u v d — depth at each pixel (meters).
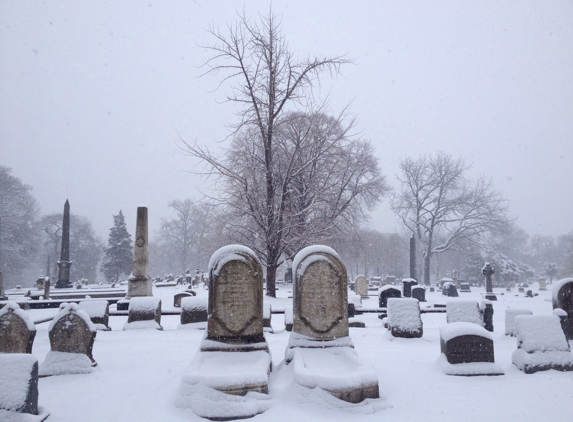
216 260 8.96
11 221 57.19
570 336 12.72
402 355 10.98
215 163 24.30
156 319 15.38
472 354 9.19
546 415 6.78
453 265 86.19
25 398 6.27
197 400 6.88
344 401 7.03
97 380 8.53
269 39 25.52
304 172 28.11
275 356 10.45
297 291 9.09
